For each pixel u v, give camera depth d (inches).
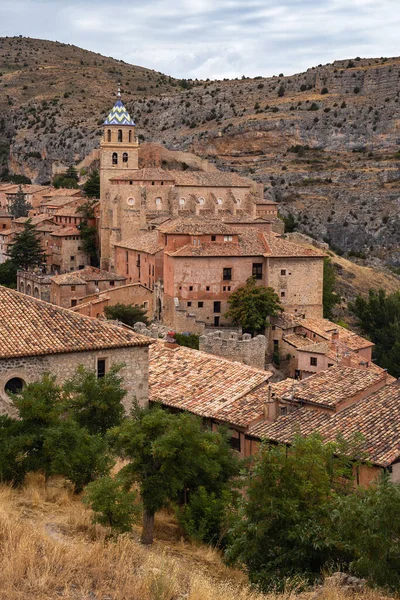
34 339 2097.7
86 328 2230.6
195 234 5689.0
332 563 1327.5
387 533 1230.9
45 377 1824.6
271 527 1397.6
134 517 1471.5
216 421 2347.4
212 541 1622.8
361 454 1839.3
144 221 7613.2
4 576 1044.5
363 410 2245.3
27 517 1441.9
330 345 4707.2
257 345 3833.7
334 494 1445.6
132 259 6678.2
